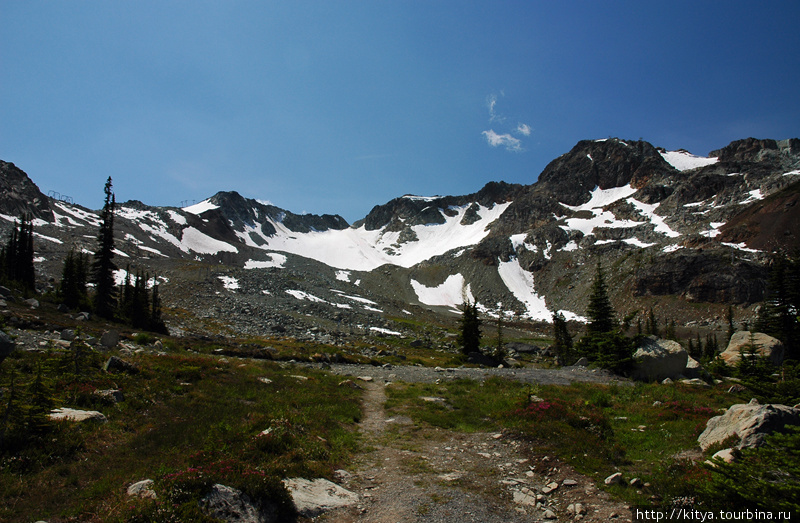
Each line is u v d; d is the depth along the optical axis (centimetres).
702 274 15512
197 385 2141
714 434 1420
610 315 4719
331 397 2281
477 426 1870
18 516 902
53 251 12975
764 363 3027
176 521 834
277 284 14100
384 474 1326
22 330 3127
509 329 15688
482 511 1081
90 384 1723
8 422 1193
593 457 1386
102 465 1170
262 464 1189
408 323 12638
